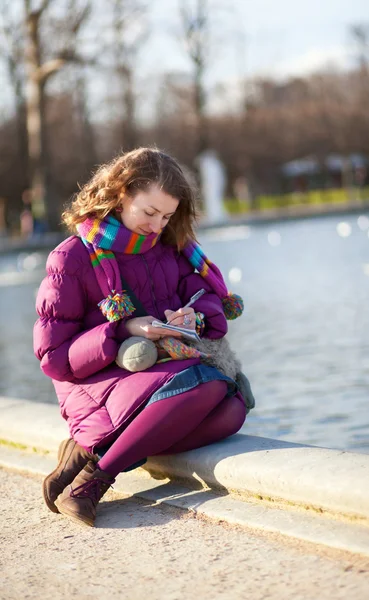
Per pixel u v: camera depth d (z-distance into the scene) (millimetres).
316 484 2672
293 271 14227
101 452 3059
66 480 3068
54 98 39312
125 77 36781
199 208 3350
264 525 2686
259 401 5348
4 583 2510
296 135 55594
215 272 3389
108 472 2945
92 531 2867
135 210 3043
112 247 3096
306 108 56531
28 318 11703
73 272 3086
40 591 2428
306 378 5879
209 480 3057
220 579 2373
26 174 44438
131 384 3014
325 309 9266
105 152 47062
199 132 47875
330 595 2197
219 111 54562
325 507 2650
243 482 2912
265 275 14078
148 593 2340
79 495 2941
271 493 2820
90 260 3113
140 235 3098
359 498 2537
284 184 58500
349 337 7348
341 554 2434
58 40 28922
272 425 4711
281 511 2783
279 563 2432
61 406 3193
